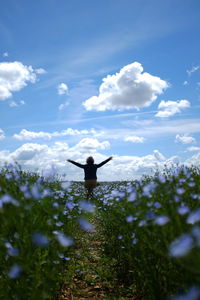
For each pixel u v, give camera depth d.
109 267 4.64
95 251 5.61
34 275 2.44
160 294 2.73
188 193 3.02
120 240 4.29
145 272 2.98
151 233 2.68
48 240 2.85
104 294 3.77
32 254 2.63
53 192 4.46
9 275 2.32
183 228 2.16
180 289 2.32
